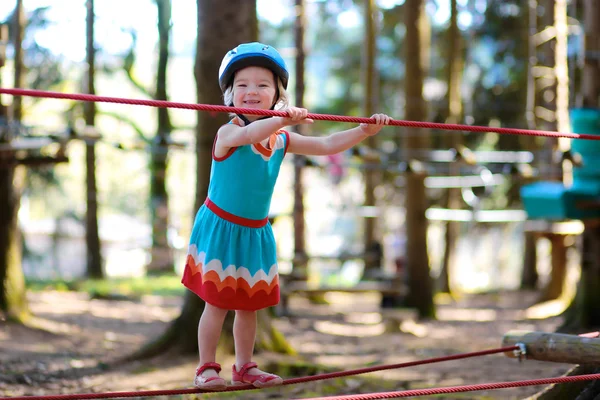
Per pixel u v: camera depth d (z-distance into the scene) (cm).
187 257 373
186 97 2992
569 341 461
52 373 700
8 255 972
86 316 1153
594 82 992
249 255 367
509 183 2053
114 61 2005
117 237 3170
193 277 369
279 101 377
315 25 2692
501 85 2011
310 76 2752
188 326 765
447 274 1875
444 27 2116
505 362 803
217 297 359
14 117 1022
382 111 2338
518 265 3209
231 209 365
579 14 1756
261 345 757
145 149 1026
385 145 2275
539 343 471
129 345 898
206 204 373
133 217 3228
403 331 1157
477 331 1170
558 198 926
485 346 944
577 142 923
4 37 1005
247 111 333
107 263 3106
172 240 2097
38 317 1044
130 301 1412
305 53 1584
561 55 1345
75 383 670
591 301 995
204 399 624
